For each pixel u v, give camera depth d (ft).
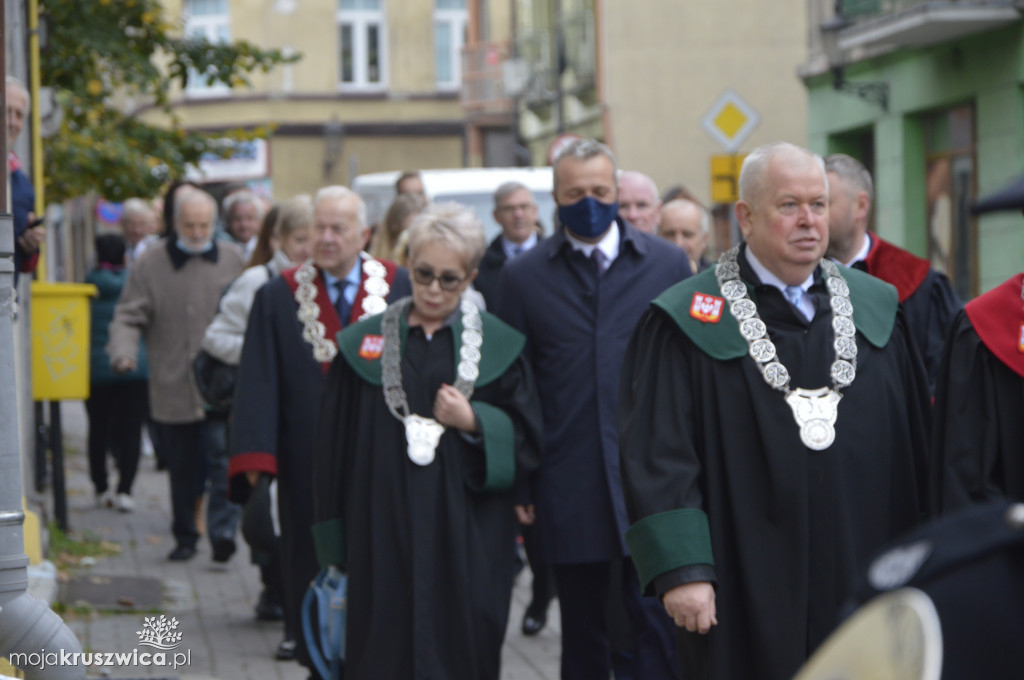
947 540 6.14
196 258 34.99
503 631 19.08
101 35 50.34
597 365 20.76
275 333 23.12
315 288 23.25
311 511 22.66
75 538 35.63
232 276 35.17
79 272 123.13
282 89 135.74
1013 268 61.93
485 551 18.93
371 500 18.83
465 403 18.84
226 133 54.24
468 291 25.05
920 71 68.08
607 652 21.16
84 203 124.67
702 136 103.19
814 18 77.46
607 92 102.78
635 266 21.33
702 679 15.70
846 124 75.61
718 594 15.33
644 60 102.68
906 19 63.26
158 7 52.39
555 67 111.55
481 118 128.88
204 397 28.04
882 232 72.43
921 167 70.03
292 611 22.57
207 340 27.99
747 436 15.42
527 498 20.58
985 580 5.96
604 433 20.59
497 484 18.84
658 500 15.30
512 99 120.26
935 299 21.13
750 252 15.97
